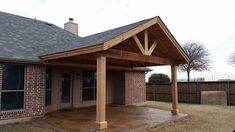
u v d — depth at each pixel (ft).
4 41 36.09
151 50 34.12
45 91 37.45
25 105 33.63
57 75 42.75
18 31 42.70
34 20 52.70
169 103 63.98
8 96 32.09
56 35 49.21
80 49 27.73
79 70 47.14
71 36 52.80
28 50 36.11
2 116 31.22
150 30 33.42
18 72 33.42
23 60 32.30
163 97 74.08
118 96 54.19
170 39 34.63
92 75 50.01
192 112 45.42
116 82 54.90
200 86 67.21
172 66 40.22
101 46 25.22
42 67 36.14
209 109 51.03
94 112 40.37
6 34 39.19
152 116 37.01
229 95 62.18
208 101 63.36
